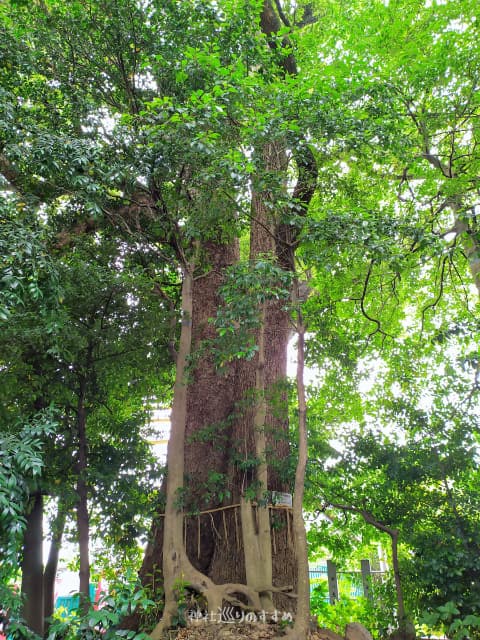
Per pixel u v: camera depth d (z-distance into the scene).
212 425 10.12
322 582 11.61
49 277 7.43
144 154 8.35
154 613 8.42
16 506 5.83
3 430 7.59
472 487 9.61
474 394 10.03
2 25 9.16
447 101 10.62
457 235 10.69
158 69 9.71
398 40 11.00
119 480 10.06
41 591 10.25
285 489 9.65
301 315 8.20
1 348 8.45
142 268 10.62
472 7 10.54
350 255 7.80
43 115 9.35
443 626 8.48
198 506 9.68
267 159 8.47
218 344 8.92
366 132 7.83
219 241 11.52
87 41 10.16
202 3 9.38
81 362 9.81
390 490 10.01
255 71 9.69
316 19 14.38
